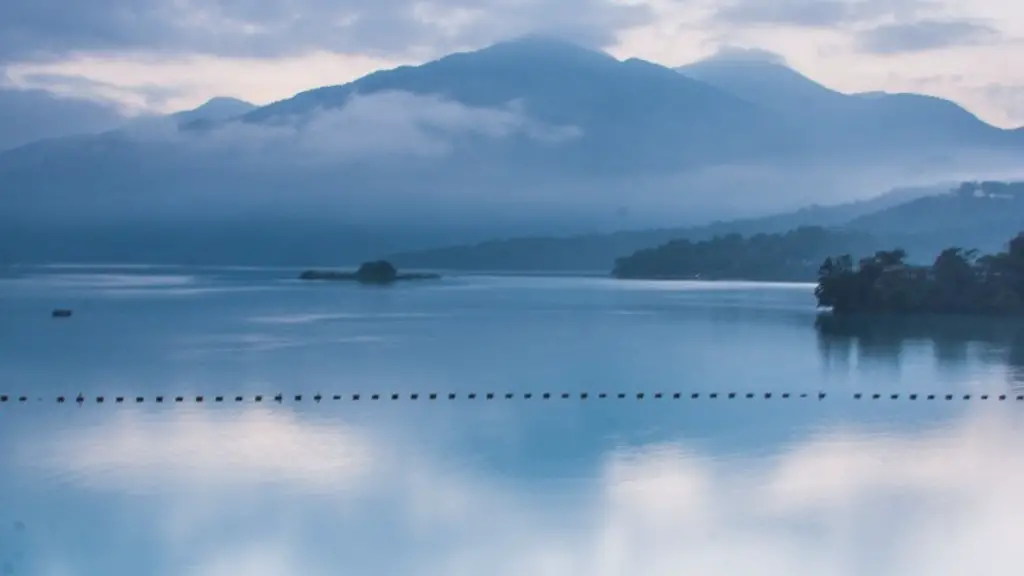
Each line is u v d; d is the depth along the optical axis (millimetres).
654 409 35969
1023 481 24703
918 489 24062
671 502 23297
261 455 27734
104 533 21578
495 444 29438
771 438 30188
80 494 24078
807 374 44031
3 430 31375
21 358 49750
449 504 23297
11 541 21062
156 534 21484
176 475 25609
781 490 24156
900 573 19141
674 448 28844
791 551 20281
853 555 19984
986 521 21828
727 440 29938
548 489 24469
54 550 20672
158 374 43594
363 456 27719
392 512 22766
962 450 28203
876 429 31641
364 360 48812
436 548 20578
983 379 42031
